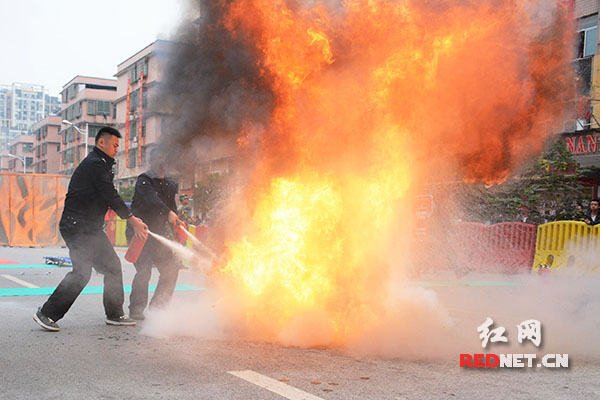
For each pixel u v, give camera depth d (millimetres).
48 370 3791
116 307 5441
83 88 70125
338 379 3623
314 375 3711
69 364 3949
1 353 4273
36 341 4703
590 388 3549
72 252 5207
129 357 4152
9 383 3482
